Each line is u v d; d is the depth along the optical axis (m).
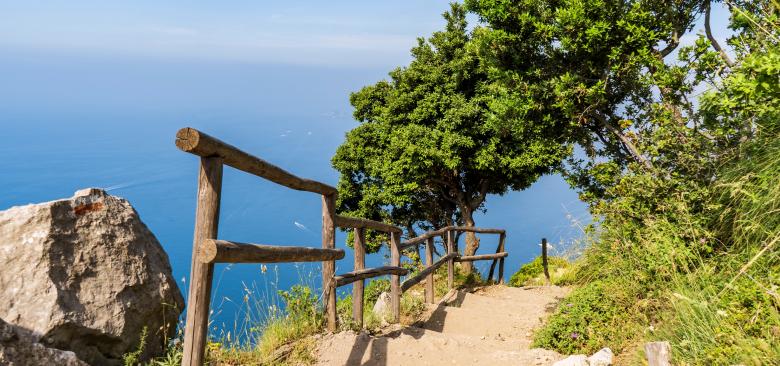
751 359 3.42
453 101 17.45
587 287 6.59
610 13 6.69
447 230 10.88
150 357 4.36
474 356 5.57
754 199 4.57
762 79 4.21
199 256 3.18
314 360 4.98
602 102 6.88
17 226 3.95
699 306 4.18
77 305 3.87
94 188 4.50
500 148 17.56
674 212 5.80
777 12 5.66
